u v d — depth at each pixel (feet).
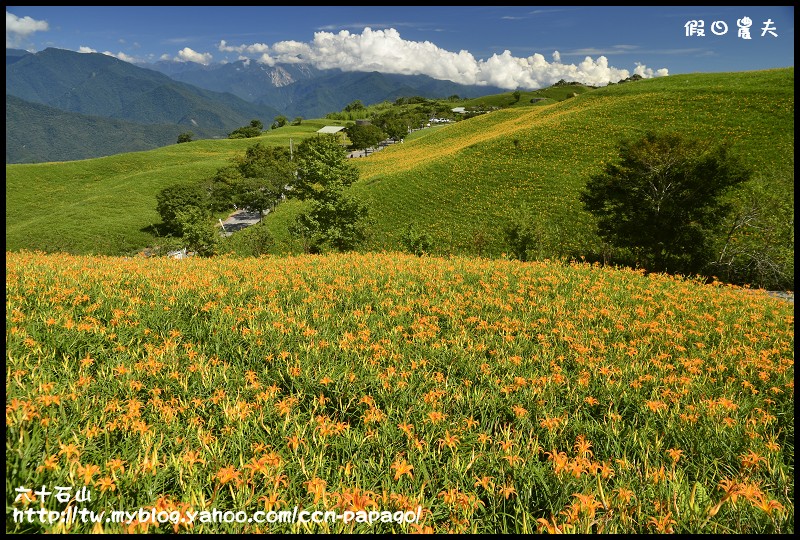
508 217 118.32
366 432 13.67
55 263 34.68
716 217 70.38
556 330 26.16
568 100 228.84
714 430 14.97
